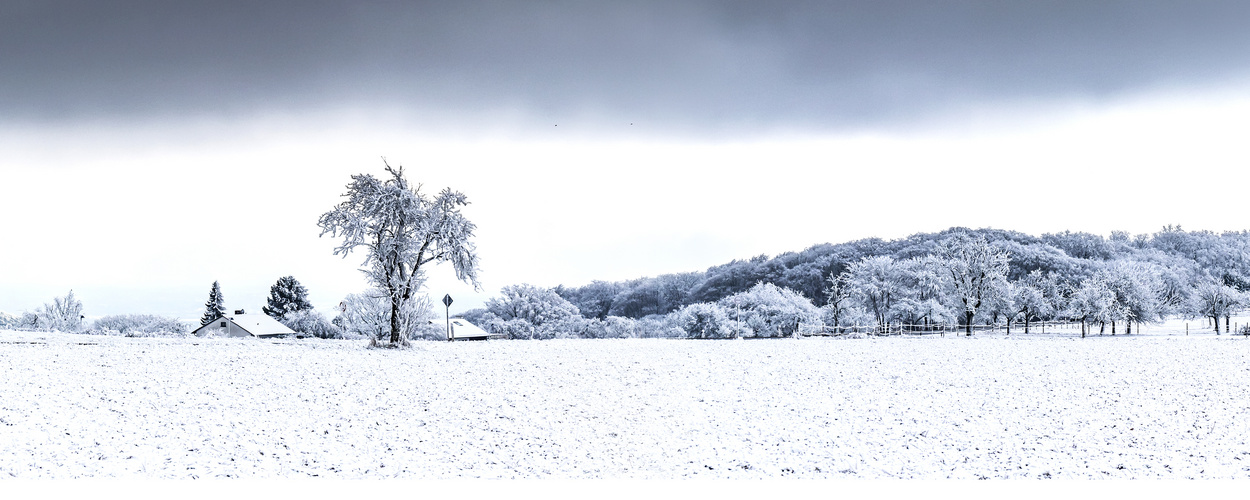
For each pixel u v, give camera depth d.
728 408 25.33
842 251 169.75
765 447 19.95
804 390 29.12
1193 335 68.00
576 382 30.75
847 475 17.30
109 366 31.59
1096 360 39.19
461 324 99.25
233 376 30.27
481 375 32.44
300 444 19.78
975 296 79.81
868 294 90.69
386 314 47.84
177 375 29.97
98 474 16.55
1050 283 97.44
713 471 17.66
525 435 21.23
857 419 23.53
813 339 59.16
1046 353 43.53
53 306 83.50
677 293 174.12
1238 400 26.20
